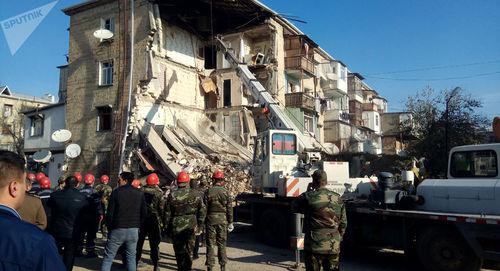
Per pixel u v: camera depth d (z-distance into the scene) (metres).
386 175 8.78
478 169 7.97
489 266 7.93
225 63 29.05
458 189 7.86
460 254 7.51
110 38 25.50
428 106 30.83
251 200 12.04
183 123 25.64
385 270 8.48
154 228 7.98
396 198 8.66
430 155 25.12
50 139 29.08
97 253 10.12
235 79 28.23
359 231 9.38
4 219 1.91
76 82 26.81
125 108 24.06
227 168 21.02
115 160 23.73
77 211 6.94
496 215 7.18
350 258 9.70
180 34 27.55
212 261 7.83
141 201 6.82
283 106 30.05
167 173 20.73
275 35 29.48
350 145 40.25
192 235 7.37
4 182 2.09
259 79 29.66
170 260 9.38
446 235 7.72
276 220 11.20
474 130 25.88
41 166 28.39
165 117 25.45
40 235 1.91
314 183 5.48
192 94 28.02
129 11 25.00
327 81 40.22
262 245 11.41
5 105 38.81
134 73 24.47
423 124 30.08
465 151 8.20
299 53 31.16
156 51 24.72
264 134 12.59
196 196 7.50
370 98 54.69
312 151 12.36
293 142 12.62
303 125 30.16
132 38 24.03
